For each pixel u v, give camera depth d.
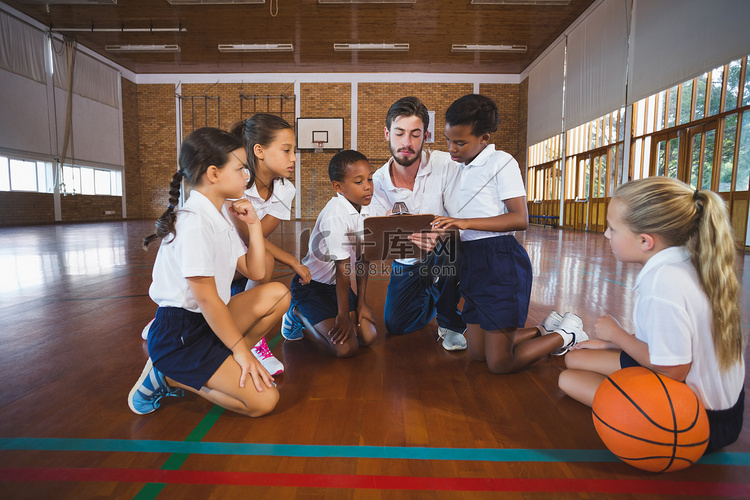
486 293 1.36
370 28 7.45
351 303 1.72
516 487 0.79
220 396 1.04
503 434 0.99
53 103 8.85
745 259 3.96
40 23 8.20
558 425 1.04
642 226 0.84
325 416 1.08
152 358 1.03
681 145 5.73
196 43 8.29
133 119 8.84
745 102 4.88
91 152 9.12
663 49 5.19
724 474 0.84
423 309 1.86
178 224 0.96
